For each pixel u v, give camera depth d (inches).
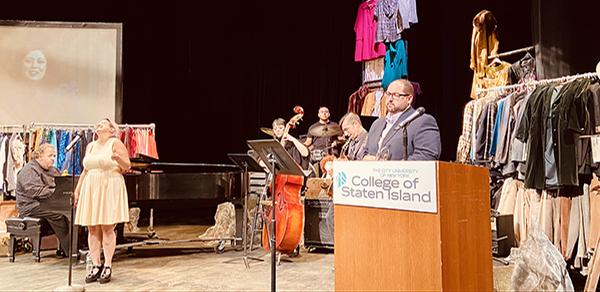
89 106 292.8
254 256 216.8
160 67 377.4
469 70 267.3
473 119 203.8
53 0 346.6
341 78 344.5
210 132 380.8
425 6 289.1
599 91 151.9
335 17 346.6
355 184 106.5
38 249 209.0
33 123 268.7
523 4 247.4
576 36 191.3
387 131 141.5
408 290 97.3
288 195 198.2
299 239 197.5
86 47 294.4
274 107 365.4
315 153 263.9
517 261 133.2
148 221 363.3
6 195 262.5
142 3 365.7
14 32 289.9
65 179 206.5
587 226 154.9
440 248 93.5
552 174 155.6
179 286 163.0
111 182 174.6
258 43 369.4
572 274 169.9
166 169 379.6
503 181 204.1
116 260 209.0
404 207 98.3
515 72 208.2
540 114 160.7
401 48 241.4
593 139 147.9
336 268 109.0
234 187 225.6
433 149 131.6
